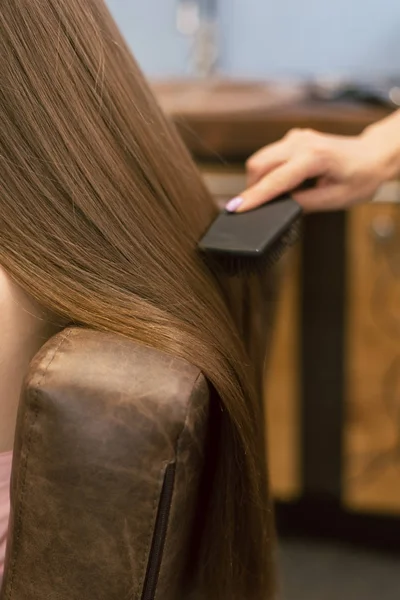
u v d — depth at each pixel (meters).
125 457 0.41
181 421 0.41
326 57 1.77
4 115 0.49
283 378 1.45
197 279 0.56
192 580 0.56
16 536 0.43
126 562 0.42
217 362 0.48
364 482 1.49
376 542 1.58
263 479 0.58
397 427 1.44
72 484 0.41
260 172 0.76
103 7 0.59
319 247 1.35
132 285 0.50
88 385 0.41
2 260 0.48
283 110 1.26
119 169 0.54
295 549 1.58
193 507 0.48
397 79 1.62
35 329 0.50
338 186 0.81
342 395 1.44
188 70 1.84
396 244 1.32
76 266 0.49
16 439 0.43
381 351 1.40
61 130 0.51
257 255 0.58
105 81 0.55
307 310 1.39
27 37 0.50
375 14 1.72
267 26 1.77
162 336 0.47
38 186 0.50
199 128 1.22
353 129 1.18
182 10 1.78
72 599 0.43
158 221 0.56
